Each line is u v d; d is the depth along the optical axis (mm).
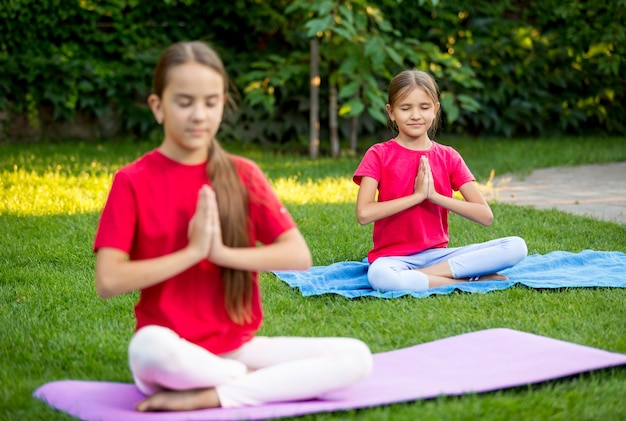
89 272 4289
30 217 5531
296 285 3990
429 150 4148
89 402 2430
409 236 4094
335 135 9305
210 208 2320
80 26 9938
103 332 3324
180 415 2254
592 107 11375
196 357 2293
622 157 9102
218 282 2457
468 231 5289
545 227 5406
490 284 3947
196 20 10414
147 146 9672
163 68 2348
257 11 10188
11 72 9547
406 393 2479
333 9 8109
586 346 2971
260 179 2547
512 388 2568
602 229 5379
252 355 2502
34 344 3160
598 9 10672
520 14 11352
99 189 6637
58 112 9773
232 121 10250
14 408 2477
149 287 2461
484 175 7961
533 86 11141
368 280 4004
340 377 2408
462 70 8898
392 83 4121
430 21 10523
